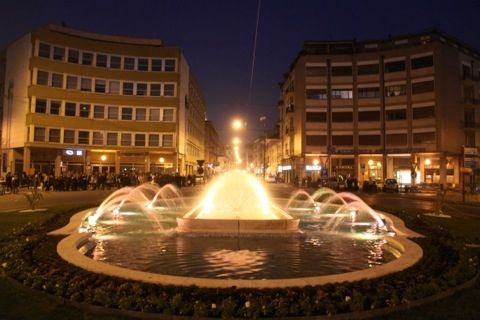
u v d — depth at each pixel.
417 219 14.74
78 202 24.14
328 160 62.53
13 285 6.50
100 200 25.97
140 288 5.78
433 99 57.31
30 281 6.41
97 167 53.22
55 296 5.87
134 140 54.56
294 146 66.56
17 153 50.56
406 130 59.28
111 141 53.72
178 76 56.03
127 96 54.47
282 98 81.88
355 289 5.81
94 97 53.00
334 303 5.37
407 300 5.64
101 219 16.03
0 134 53.16
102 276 6.42
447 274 6.70
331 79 63.00
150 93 55.38
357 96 62.19
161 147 55.00
